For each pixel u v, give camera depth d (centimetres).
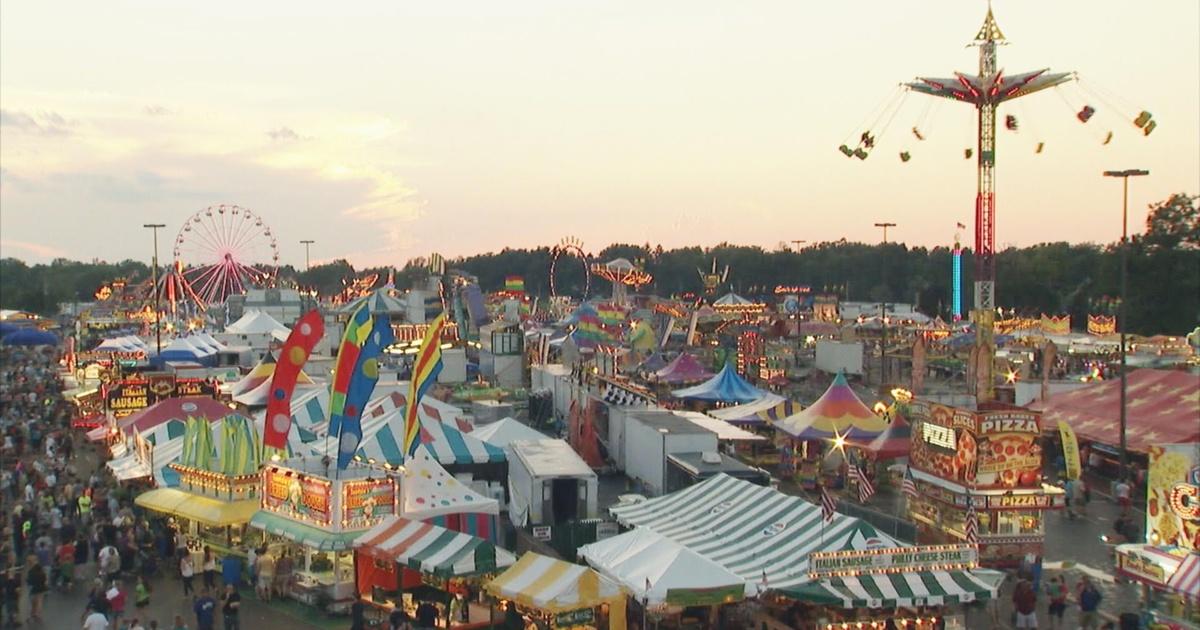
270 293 9400
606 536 2578
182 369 5419
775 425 4028
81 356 6150
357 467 2702
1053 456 4216
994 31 4491
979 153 4709
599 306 6494
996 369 5738
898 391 4647
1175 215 8094
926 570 1916
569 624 1859
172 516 2908
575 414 4325
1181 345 6256
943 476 2883
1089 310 11200
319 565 2522
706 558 1948
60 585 2541
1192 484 2162
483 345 6812
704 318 8175
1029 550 2698
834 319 10700
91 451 4503
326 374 5506
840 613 1981
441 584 2312
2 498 3338
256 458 2708
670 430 3375
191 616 2303
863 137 4434
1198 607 2025
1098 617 2189
